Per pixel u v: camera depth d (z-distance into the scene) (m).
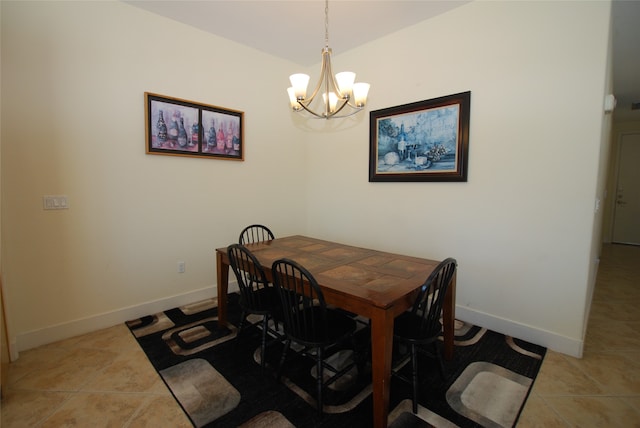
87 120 2.36
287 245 2.63
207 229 3.10
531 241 2.28
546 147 2.17
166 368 1.98
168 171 2.80
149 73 2.63
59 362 2.04
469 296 2.62
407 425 1.52
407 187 2.97
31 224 2.18
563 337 2.16
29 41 2.10
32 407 1.64
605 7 1.90
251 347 2.23
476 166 2.50
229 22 2.76
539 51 2.15
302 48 3.31
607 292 3.39
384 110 3.05
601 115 1.96
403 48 2.88
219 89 3.07
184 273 2.97
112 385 1.81
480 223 2.51
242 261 2.09
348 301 1.54
